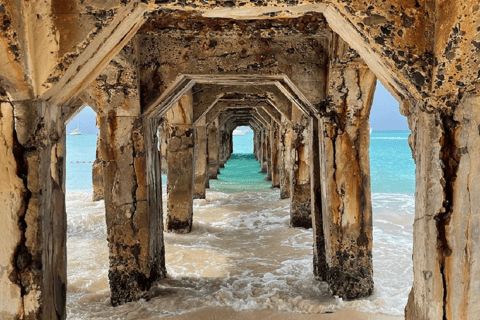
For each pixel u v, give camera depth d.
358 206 4.07
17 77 1.97
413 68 2.06
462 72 1.88
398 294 4.27
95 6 2.07
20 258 2.09
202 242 6.88
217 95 7.65
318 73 4.07
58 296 2.38
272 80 4.55
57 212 2.36
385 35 2.07
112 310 4.11
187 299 4.32
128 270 4.26
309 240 6.86
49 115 2.22
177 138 7.44
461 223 1.99
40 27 2.02
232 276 5.14
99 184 10.55
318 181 4.60
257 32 3.90
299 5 2.19
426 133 2.09
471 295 1.99
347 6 2.08
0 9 1.84
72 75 2.18
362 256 4.13
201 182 10.72
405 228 7.53
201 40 4.04
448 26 1.89
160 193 4.89
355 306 3.96
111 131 4.12
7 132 2.05
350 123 4.00
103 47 2.26
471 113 1.90
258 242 6.84
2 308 2.11
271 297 4.26
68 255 6.17
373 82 3.85
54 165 2.32
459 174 1.97
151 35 3.99
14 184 2.07
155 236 4.59
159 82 4.05
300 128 7.64
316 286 4.54
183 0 2.19
